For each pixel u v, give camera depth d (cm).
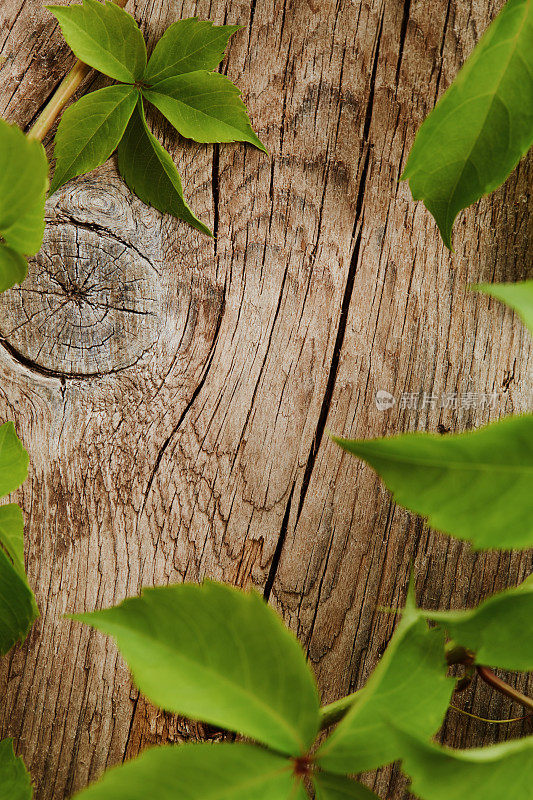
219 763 54
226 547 101
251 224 101
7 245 73
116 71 98
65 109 100
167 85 98
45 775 101
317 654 102
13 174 65
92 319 100
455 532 43
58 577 101
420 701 63
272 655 59
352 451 43
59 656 101
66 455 101
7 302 100
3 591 90
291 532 102
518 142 77
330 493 102
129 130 99
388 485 43
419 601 102
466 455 42
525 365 102
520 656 56
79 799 48
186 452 101
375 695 63
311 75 101
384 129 101
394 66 101
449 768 51
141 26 100
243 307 101
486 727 102
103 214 100
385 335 102
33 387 100
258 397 101
